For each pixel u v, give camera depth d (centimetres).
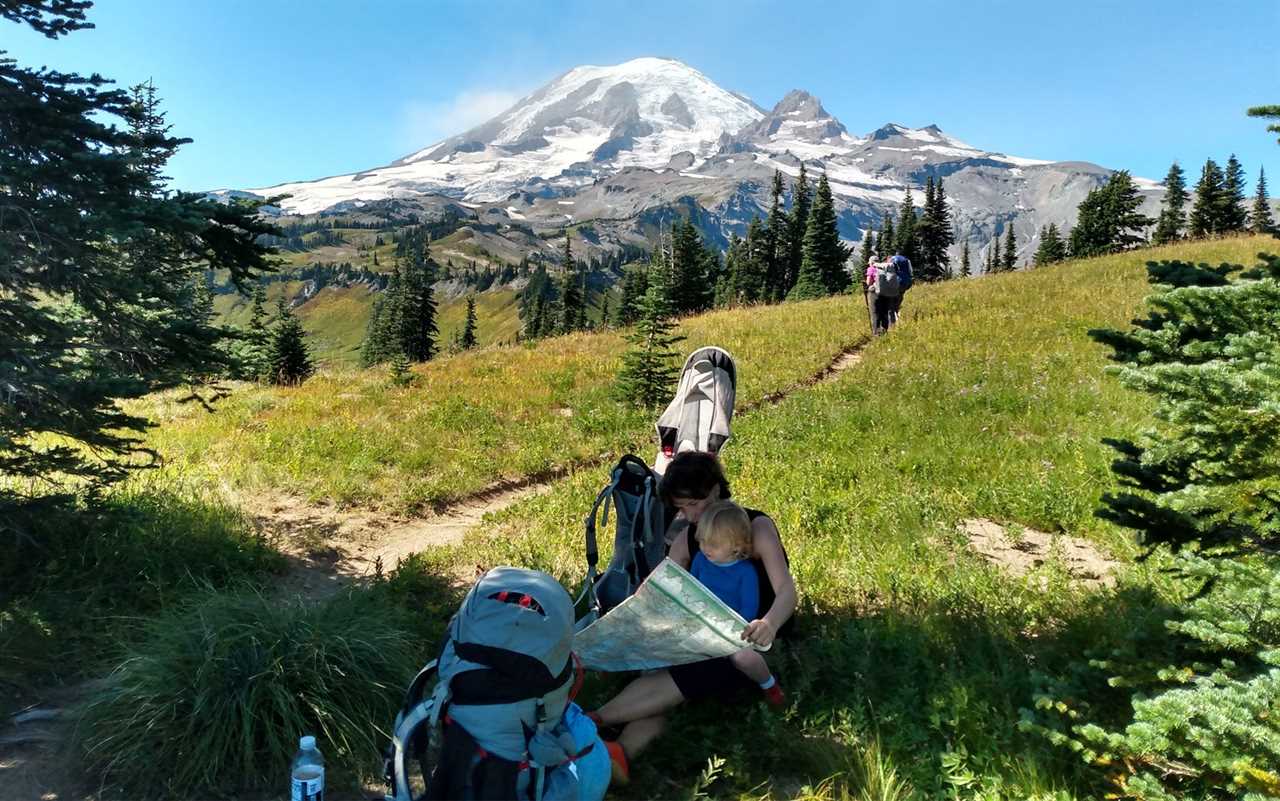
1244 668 398
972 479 960
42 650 535
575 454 1211
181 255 629
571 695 379
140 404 1474
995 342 1798
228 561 716
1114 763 383
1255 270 418
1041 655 514
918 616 579
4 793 415
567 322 9525
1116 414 1158
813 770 429
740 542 468
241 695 446
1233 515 398
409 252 8831
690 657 447
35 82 548
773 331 2250
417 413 1427
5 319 568
